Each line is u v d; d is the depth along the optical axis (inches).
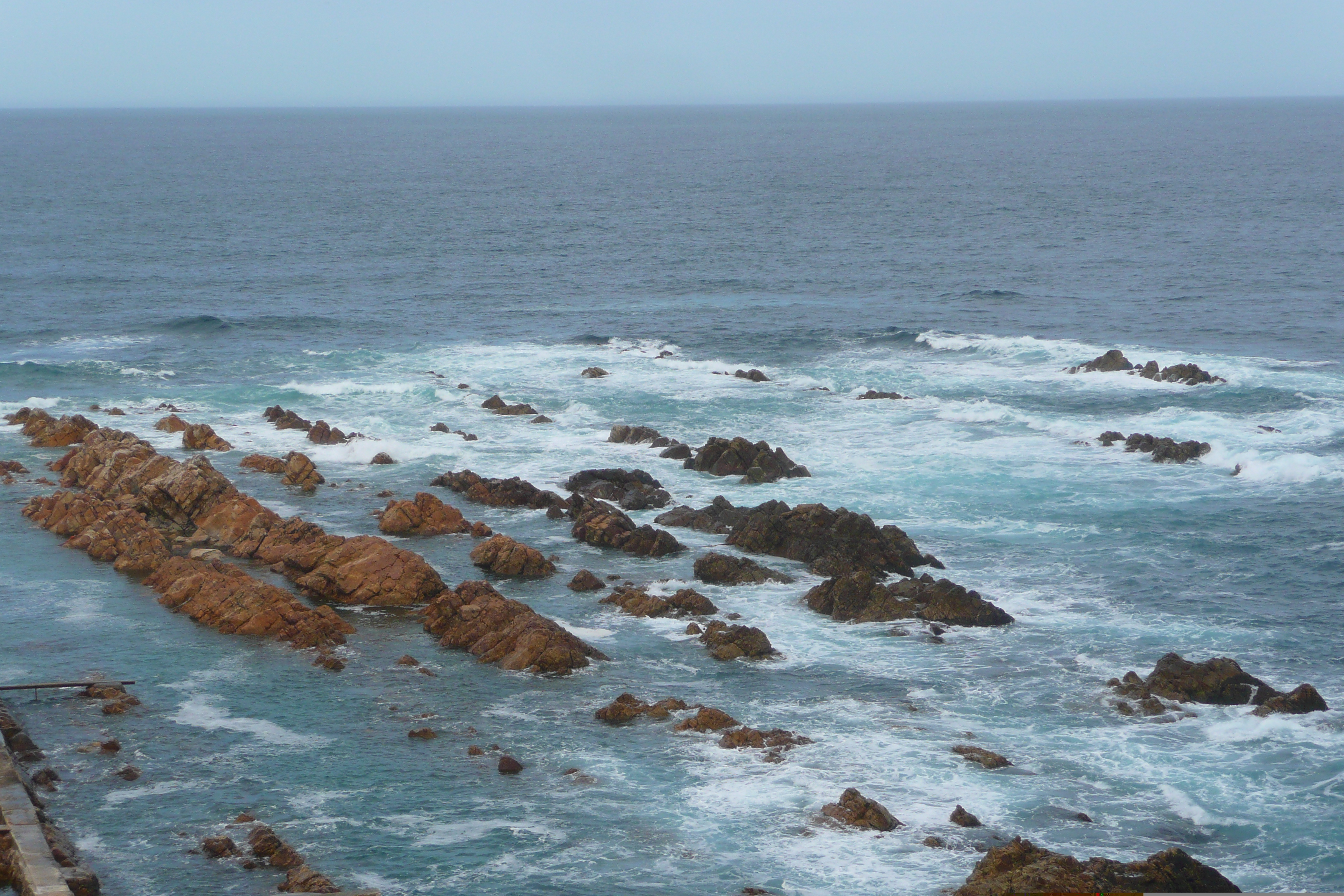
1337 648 1752.0
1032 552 2134.6
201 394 3206.2
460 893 1191.6
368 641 1814.7
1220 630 1817.2
